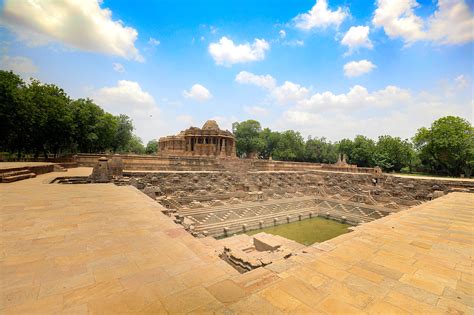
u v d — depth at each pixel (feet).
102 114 157.69
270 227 89.45
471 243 23.24
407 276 16.26
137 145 376.68
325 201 114.42
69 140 137.90
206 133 194.29
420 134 183.93
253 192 102.58
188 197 86.43
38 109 107.76
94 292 12.98
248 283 14.78
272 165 170.50
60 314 11.00
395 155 219.61
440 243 23.21
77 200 38.24
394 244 22.85
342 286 14.71
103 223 26.09
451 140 155.63
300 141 277.85
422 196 97.86
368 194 108.27
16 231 22.53
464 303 13.10
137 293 13.07
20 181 57.62
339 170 171.32
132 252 18.66
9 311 11.02
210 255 18.85
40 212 29.78
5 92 92.53
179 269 16.16
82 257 17.40
